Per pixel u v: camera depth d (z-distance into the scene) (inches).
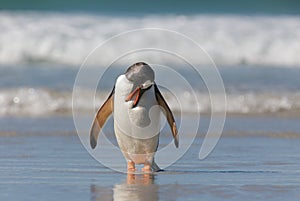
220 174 858.8
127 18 2593.5
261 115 1433.3
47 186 768.9
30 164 917.8
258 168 905.5
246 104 1491.1
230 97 1530.5
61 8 3846.0
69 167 898.1
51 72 1871.3
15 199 701.3
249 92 1583.4
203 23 2418.8
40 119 1359.5
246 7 3909.9
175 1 3954.2
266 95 1556.3
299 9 3759.8
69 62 2096.5
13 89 1553.9
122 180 808.9
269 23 2448.3
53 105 1467.8
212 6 3939.5
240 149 1069.1
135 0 3937.0
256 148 1077.8
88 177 827.4
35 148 1052.5
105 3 3924.7
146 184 784.9
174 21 2459.4
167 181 804.6
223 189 762.2
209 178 829.8
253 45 2158.0
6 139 1136.2
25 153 1006.4
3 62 2082.9
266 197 722.8
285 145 1109.7
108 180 807.7
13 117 1381.6
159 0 3969.0
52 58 2111.2
